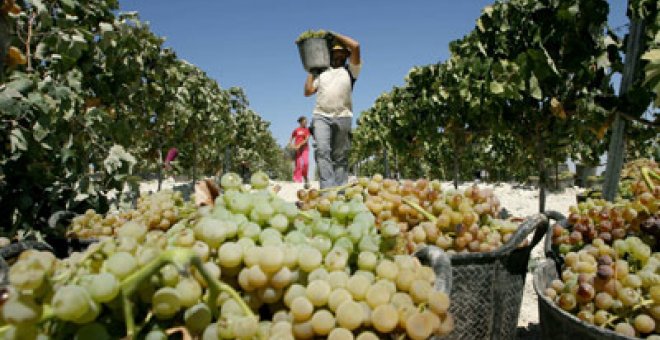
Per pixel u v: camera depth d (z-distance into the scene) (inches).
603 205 117.0
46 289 41.6
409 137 524.1
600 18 195.3
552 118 225.3
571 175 562.3
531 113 230.7
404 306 53.9
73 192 134.3
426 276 59.1
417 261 63.8
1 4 75.0
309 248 58.5
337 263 58.7
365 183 107.0
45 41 143.0
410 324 51.8
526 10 230.4
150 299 47.1
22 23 139.5
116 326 45.8
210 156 709.9
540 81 215.9
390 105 591.8
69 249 95.7
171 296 46.5
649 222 94.9
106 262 44.9
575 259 93.2
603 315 77.5
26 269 39.7
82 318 41.3
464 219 93.4
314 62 224.8
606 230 100.0
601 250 93.8
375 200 99.4
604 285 80.4
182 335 48.7
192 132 509.4
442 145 771.4
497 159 759.1
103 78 188.9
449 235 96.1
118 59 196.1
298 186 533.6
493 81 222.8
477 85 259.6
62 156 132.4
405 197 103.3
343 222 74.8
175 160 546.0
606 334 72.1
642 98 173.8
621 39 211.5
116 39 190.1
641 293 80.1
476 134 368.5
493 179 858.8
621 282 81.0
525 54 208.7
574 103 215.3
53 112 127.4
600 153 382.0
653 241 97.3
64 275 45.0
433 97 393.4
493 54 256.1
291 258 56.7
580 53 203.6
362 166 1449.3
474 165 847.1
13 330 39.3
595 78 211.0
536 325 133.9
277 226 63.4
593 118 191.8
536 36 211.9
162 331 47.3
